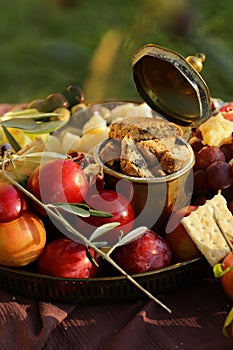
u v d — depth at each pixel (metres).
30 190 0.84
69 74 1.98
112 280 0.82
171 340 0.80
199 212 0.86
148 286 0.83
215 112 1.00
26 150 0.90
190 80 0.92
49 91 1.98
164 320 0.81
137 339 0.80
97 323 0.81
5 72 2.05
